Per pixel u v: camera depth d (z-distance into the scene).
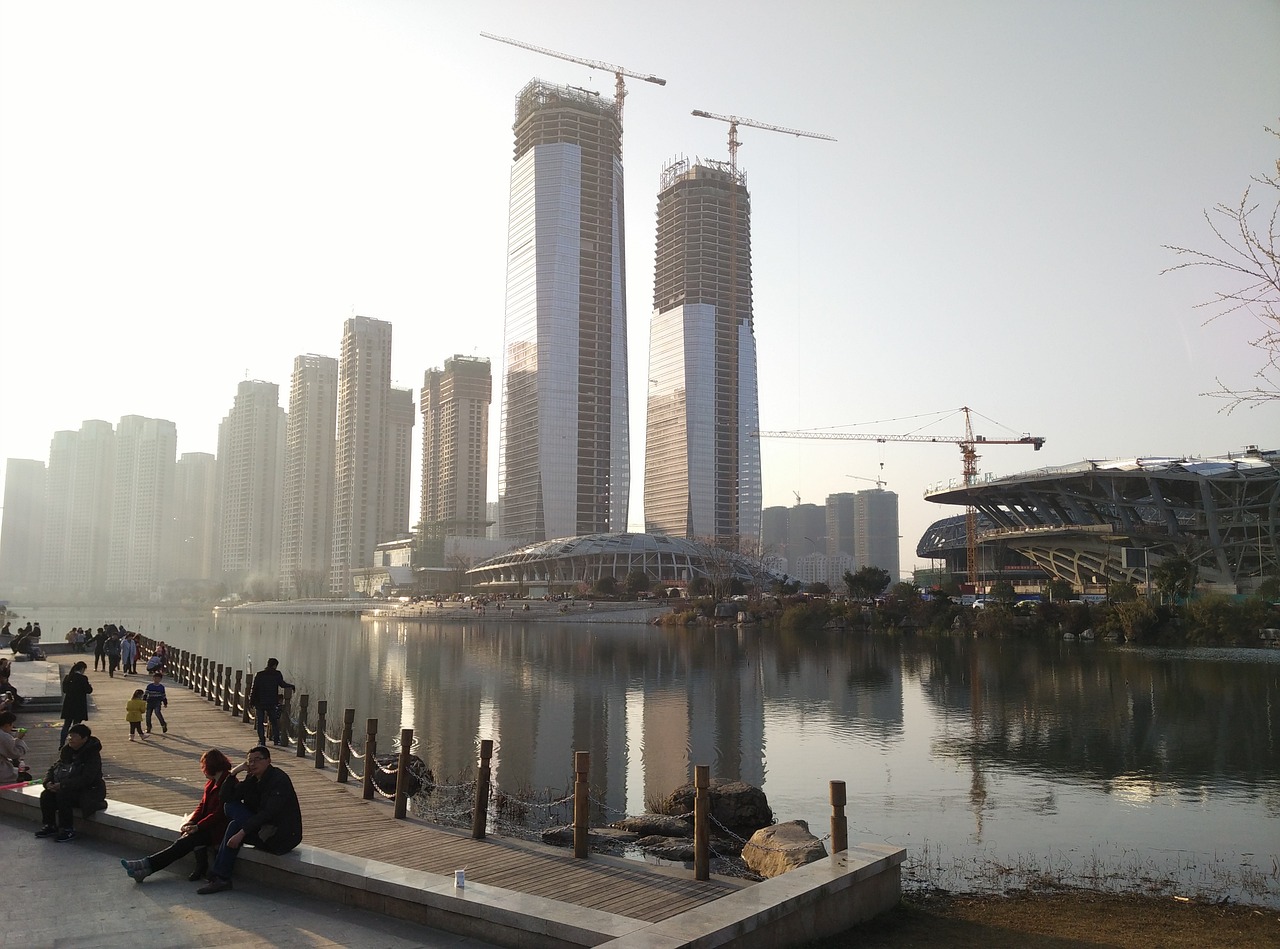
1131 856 18.98
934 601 113.06
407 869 10.70
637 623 138.38
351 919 9.97
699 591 169.12
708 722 40.88
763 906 9.19
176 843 11.30
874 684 56.34
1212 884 16.39
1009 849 19.69
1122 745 34.69
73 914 9.94
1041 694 51.16
